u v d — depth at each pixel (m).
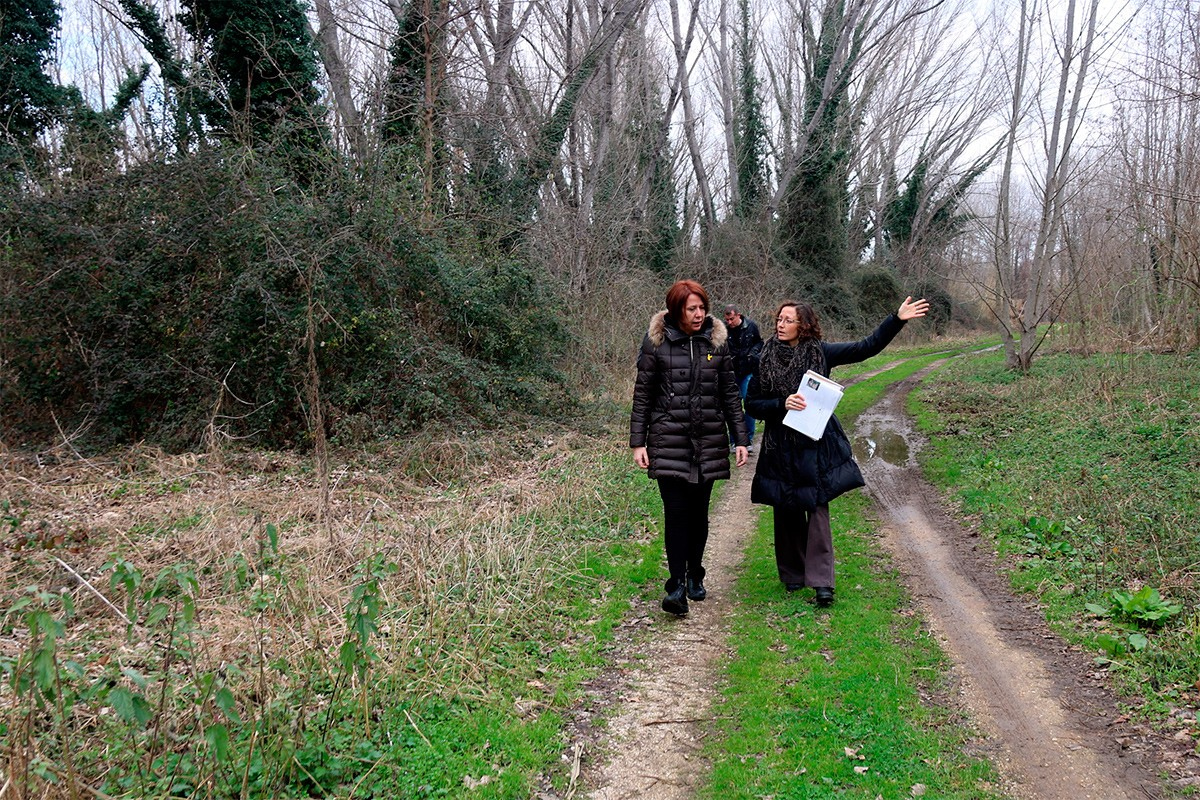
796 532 5.31
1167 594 4.90
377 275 10.20
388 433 9.56
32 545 5.64
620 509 7.41
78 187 10.23
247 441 9.43
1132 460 7.98
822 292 29.02
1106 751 3.44
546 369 12.40
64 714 2.84
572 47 20.12
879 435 11.86
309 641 4.08
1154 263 16.17
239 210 9.34
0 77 13.98
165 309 9.52
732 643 4.64
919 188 38.88
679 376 4.81
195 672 3.36
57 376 9.59
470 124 15.18
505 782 3.21
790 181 28.58
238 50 12.57
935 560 6.21
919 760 3.38
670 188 25.69
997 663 4.35
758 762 3.41
